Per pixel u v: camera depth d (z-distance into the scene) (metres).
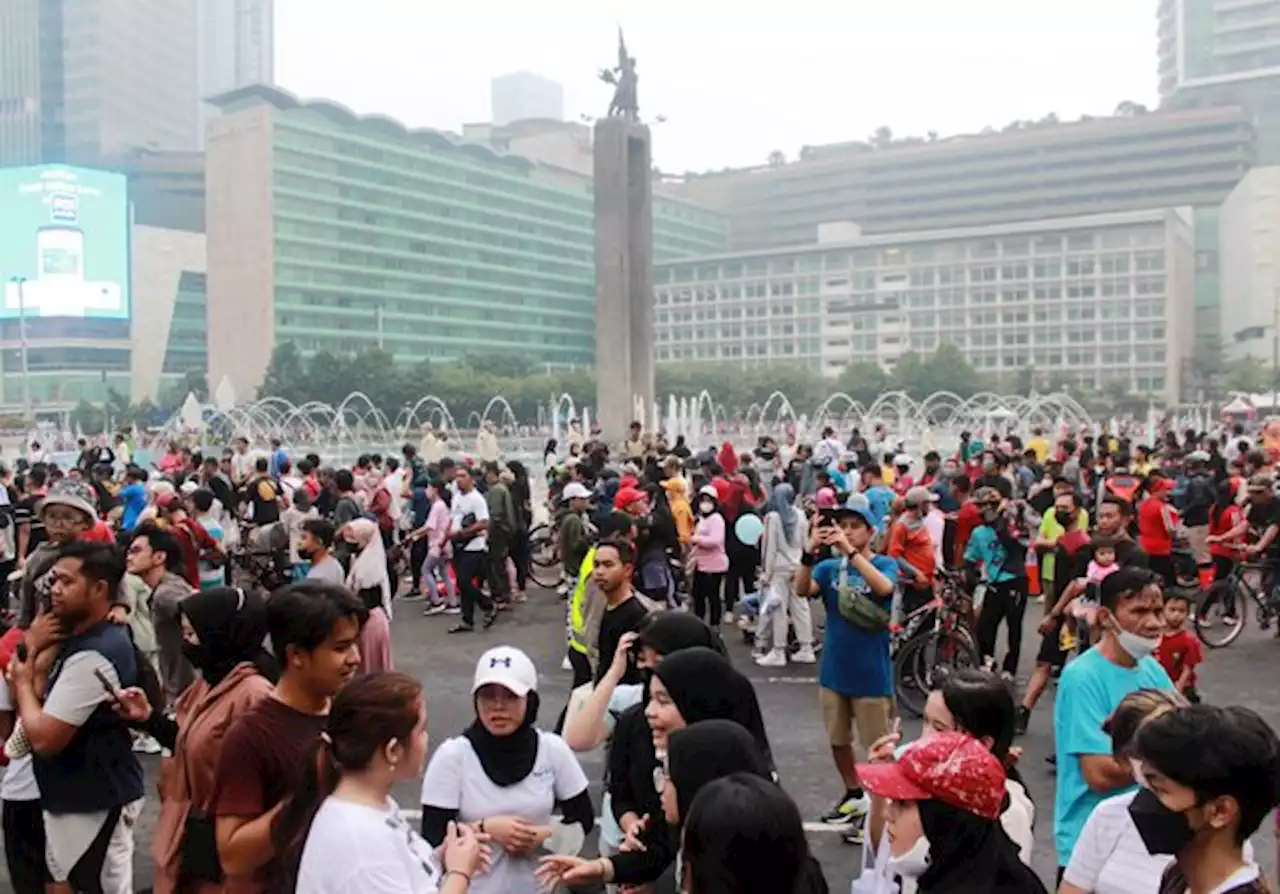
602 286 40.16
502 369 101.12
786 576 12.24
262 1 183.62
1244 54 141.75
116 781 4.89
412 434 70.38
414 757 3.27
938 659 10.02
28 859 4.96
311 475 17.98
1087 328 113.38
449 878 3.43
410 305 117.56
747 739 3.24
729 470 19.23
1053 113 148.38
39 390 100.31
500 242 128.38
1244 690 11.15
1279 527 13.48
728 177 160.50
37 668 4.80
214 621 4.30
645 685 4.38
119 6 135.00
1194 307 124.75
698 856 2.42
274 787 3.59
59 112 133.38
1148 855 3.68
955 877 3.14
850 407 101.00
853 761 7.09
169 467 22.55
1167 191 132.38
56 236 98.00
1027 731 9.63
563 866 3.97
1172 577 12.62
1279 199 113.75
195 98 151.62
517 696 4.10
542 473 32.03
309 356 106.19
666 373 101.81
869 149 155.50
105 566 4.81
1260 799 2.71
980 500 11.20
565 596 16.50
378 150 114.19
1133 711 3.87
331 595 3.77
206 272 113.50
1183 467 20.78
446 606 15.84
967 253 119.31
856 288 124.75
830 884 6.29
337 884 3.01
